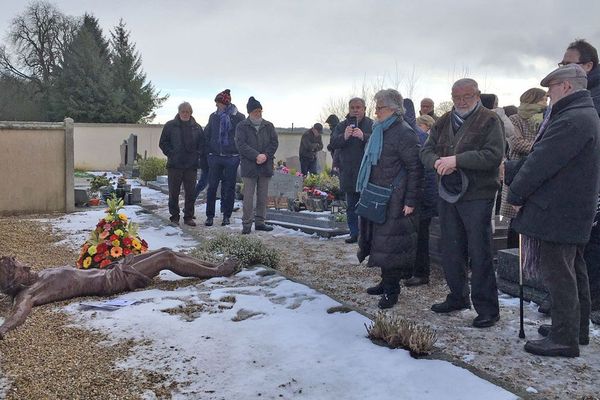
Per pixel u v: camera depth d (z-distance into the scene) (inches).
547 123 155.6
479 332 176.2
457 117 183.6
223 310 183.5
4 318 177.2
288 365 140.6
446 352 158.7
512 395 123.3
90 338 159.8
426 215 229.1
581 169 147.9
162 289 211.6
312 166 672.4
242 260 244.4
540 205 151.9
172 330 164.6
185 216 377.7
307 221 362.0
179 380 133.6
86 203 462.6
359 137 293.9
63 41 1797.5
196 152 373.1
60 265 249.4
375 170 194.7
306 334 160.2
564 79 149.1
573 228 149.1
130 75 1683.1
